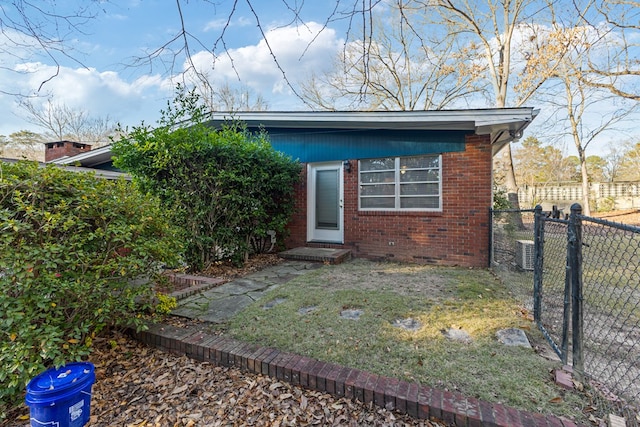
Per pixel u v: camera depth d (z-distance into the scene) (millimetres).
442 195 6238
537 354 2600
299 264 6301
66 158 9156
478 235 5957
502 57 13250
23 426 2148
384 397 2080
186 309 3711
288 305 3752
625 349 2721
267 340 2902
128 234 2818
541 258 3205
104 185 2963
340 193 7328
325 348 2721
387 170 6773
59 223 2500
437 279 4980
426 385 2176
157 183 5395
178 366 2709
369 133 6887
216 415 2113
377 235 6828
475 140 5984
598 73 11375
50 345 2170
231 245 5992
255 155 6125
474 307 3664
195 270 5668
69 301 2580
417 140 6410
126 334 3275
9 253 2230
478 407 1929
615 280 4496
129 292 2920
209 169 5473
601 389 2119
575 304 2252
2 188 2416
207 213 5617
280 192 7152
